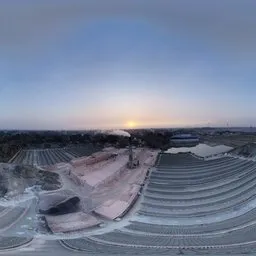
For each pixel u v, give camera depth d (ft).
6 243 269.23
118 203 395.75
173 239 285.84
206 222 338.95
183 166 640.17
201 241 277.64
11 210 367.25
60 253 242.37
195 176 536.83
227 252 239.50
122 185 491.31
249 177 477.36
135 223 337.93
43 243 273.13
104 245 267.59
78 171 574.15
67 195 426.10
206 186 468.75
